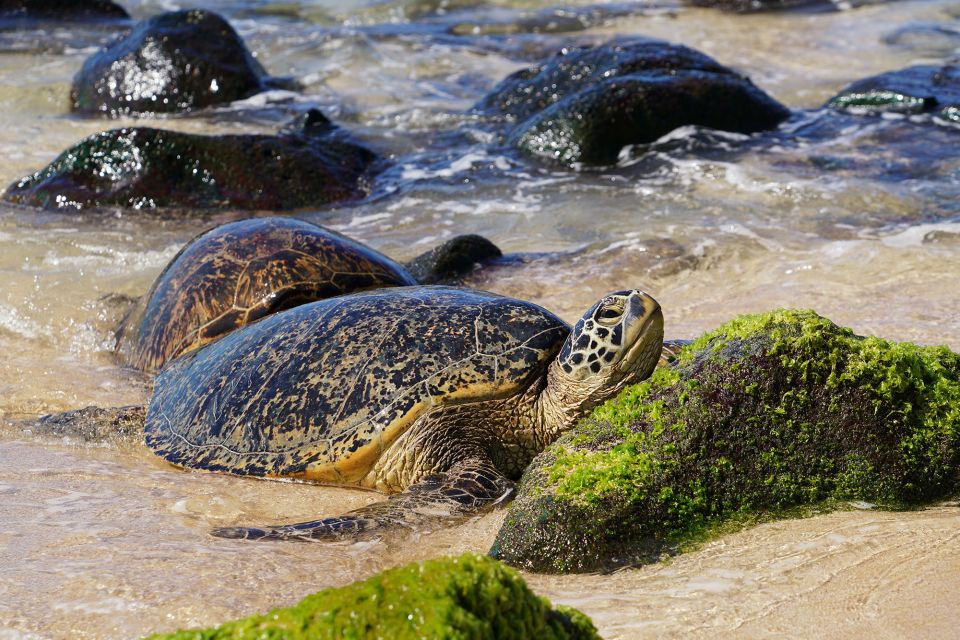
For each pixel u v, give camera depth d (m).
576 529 7.20
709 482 7.52
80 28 34.16
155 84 25.95
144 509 8.53
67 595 6.72
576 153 20.61
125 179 19.17
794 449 7.62
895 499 7.61
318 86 27.88
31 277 15.30
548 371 9.24
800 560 6.83
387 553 7.59
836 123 22.19
